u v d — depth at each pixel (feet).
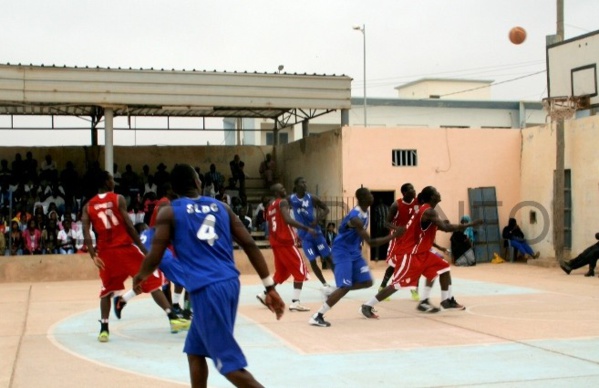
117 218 26.96
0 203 64.90
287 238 34.94
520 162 66.69
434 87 150.92
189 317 31.83
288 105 61.46
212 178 74.43
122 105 58.23
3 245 54.60
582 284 46.70
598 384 20.15
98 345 26.81
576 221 58.75
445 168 64.64
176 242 15.55
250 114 77.20
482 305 36.63
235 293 15.33
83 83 56.75
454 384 20.21
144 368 22.68
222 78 59.93
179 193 16.14
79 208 64.49
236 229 16.05
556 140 59.88
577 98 57.52
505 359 23.50
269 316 33.60
